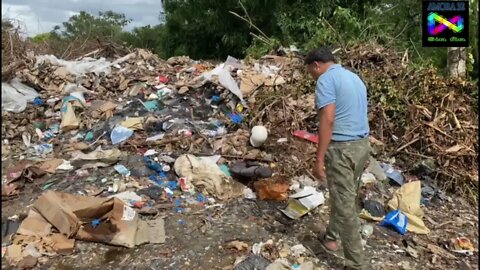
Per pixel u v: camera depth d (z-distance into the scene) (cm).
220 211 409
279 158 501
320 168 320
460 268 363
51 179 462
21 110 642
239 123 571
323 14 1213
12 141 574
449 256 378
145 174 462
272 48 890
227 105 608
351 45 720
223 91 625
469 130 553
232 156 498
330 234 360
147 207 405
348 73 326
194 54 1698
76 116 621
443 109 569
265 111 567
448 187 500
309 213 418
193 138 538
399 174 505
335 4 1249
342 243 333
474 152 521
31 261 330
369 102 591
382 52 688
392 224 409
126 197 417
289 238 379
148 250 352
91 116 620
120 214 375
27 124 613
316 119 564
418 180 504
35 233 357
